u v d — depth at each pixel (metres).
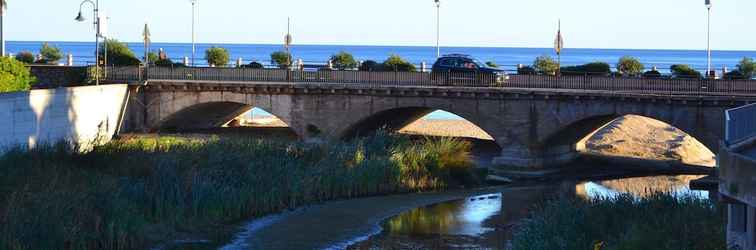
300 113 68.81
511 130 63.59
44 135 57.50
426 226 44.09
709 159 71.75
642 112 59.56
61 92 59.75
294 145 53.16
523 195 53.22
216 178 45.00
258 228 42.53
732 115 26.11
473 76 65.44
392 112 69.88
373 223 44.53
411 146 56.31
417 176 54.22
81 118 62.75
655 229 31.17
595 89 61.94
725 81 58.12
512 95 63.12
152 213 40.91
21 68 65.50
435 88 65.06
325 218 45.16
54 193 37.72
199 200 42.41
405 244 40.22
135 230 37.62
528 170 62.72
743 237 24.67
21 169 41.38
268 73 70.12
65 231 35.03
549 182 58.97
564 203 37.88
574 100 61.47
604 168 65.19
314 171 49.66
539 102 62.75
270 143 52.62
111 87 67.88
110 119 67.94
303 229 42.75
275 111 69.44
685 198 36.75
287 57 79.50
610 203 37.41
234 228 42.25
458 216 46.66
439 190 54.12
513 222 44.94
